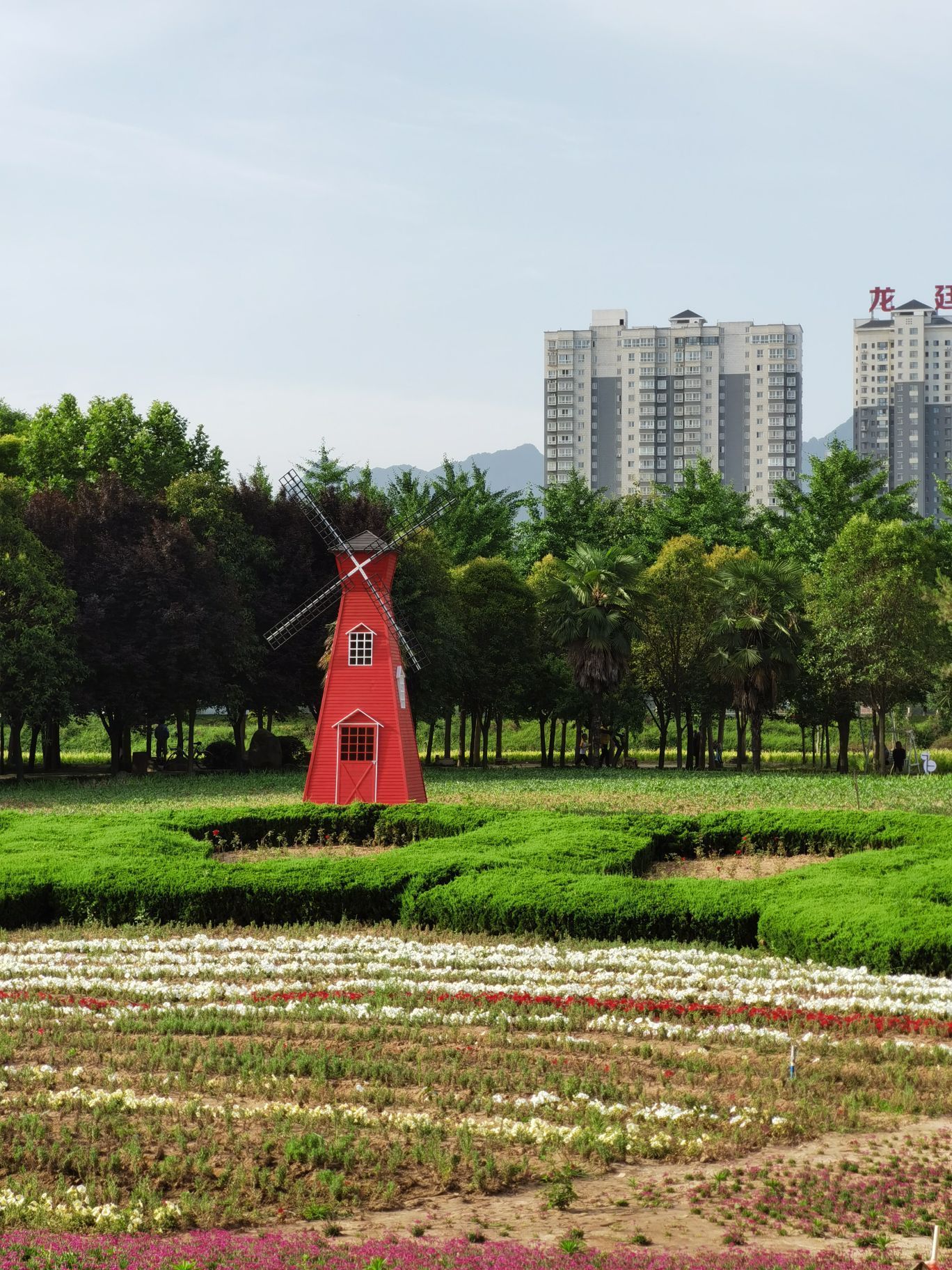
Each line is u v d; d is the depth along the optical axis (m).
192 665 56.97
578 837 25.66
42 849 25.45
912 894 19.64
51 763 63.72
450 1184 10.74
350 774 37.81
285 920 22.34
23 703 50.62
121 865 23.33
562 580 61.81
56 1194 10.34
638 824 27.77
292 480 41.16
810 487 82.19
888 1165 11.13
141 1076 13.53
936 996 16.52
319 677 64.38
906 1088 12.98
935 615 63.47
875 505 79.44
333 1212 10.12
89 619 54.38
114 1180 10.56
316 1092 12.95
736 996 16.77
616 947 19.61
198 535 60.75
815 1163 11.23
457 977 17.97
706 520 83.50
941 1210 10.14
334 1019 15.96
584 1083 13.18
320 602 43.56
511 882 21.81
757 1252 9.25
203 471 70.56
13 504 54.97
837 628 62.09
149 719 58.81
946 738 80.94
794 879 21.55
